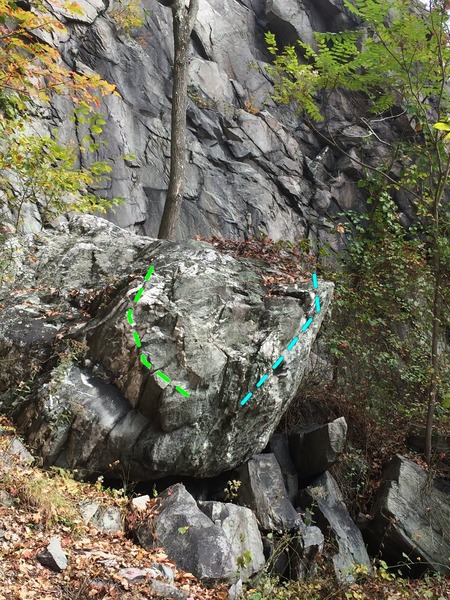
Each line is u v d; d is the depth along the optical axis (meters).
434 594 6.06
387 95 9.84
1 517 4.52
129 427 5.66
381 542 6.83
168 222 9.81
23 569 4.07
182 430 5.74
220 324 5.97
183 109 10.14
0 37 5.51
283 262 7.54
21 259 7.27
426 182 10.36
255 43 17.91
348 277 9.55
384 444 8.16
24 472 5.03
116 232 7.84
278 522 6.03
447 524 7.03
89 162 12.74
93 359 5.93
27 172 7.60
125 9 14.67
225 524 5.42
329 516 6.56
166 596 4.20
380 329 9.37
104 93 6.20
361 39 16.80
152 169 13.95
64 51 13.30
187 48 10.33
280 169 16.00
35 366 6.00
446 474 7.93
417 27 8.39
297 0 18.03
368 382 8.76
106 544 4.75
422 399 9.07
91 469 5.64
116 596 4.07
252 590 4.97
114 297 6.44
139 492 5.97
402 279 9.37
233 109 16.02
